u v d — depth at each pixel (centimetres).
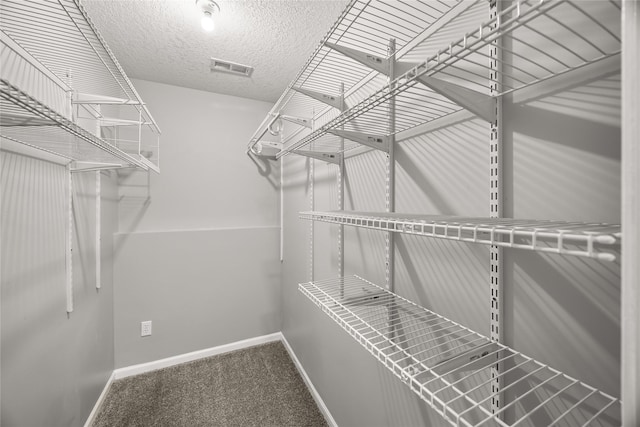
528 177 63
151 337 219
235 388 197
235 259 247
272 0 130
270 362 229
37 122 63
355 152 136
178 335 227
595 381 52
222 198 247
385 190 114
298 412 175
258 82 220
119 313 208
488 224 48
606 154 51
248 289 253
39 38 100
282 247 259
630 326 30
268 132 262
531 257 63
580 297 55
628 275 30
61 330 129
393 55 99
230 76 211
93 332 167
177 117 229
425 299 94
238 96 250
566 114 56
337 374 158
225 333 245
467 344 73
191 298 231
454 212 83
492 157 69
